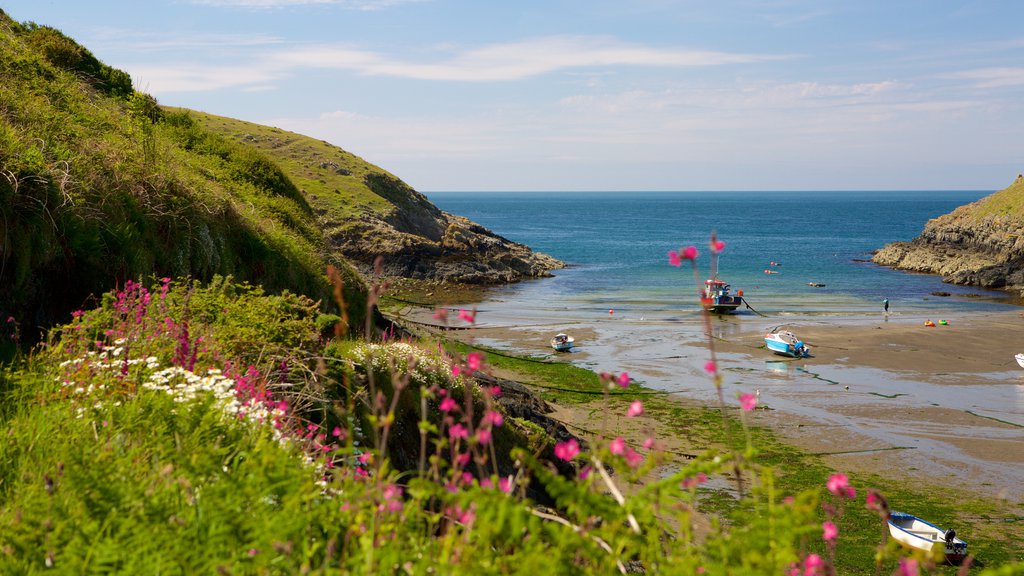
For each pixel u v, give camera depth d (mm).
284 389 7957
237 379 6645
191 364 7219
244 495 3492
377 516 3162
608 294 72375
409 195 99875
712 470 2855
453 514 3203
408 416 11781
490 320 54281
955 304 67438
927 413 31672
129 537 3170
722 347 46125
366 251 78188
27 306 10148
